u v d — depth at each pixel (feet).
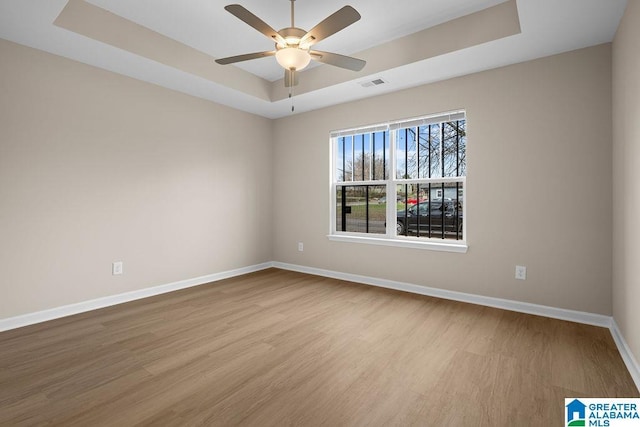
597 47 8.61
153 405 5.37
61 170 9.42
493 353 7.20
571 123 8.96
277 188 16.26
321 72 12.02
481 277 10.52
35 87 8.91
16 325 8.63
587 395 5.65
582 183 8.83
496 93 10.13
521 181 9.74
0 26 7.80
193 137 12.85
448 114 11.16
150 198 11.53
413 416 5.10
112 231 10.53
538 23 7.61
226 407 5.33
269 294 11.75
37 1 6.89
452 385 5.96
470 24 8.79
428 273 11.64
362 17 8.97
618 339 7.48
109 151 10.44
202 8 8.55
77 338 7.97
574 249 8.98
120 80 10.67
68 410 5.24
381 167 13.04
